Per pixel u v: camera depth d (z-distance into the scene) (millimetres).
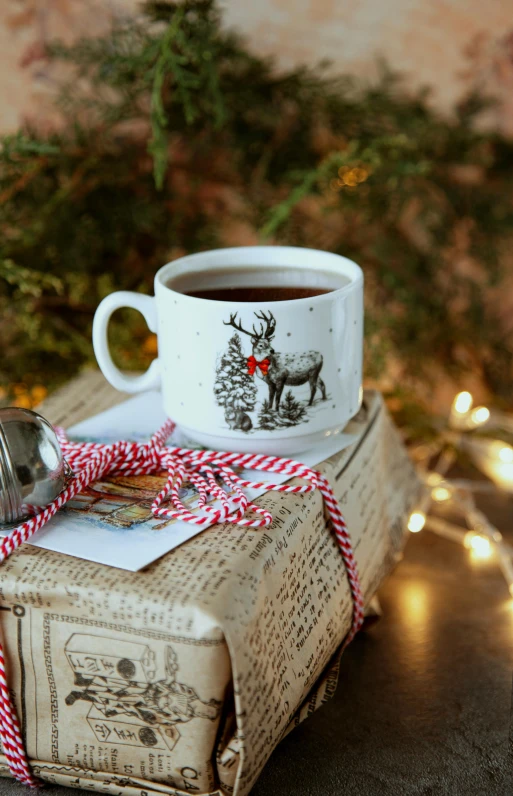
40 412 579
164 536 458
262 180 729
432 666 537
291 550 466
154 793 448
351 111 712
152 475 506
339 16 704
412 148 700
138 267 756
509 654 544
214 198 752
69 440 536
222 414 490
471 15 701
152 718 437
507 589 595
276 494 484
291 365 481
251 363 479
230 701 433
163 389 512
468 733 497
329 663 503
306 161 720
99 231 716
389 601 585
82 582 434
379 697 518
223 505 469
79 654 438
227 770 435
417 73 718
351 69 717
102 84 719
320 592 485
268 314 472
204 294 521
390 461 609
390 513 590
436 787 470
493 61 712
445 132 726
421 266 757
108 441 536
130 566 440
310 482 491
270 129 724
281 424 490
